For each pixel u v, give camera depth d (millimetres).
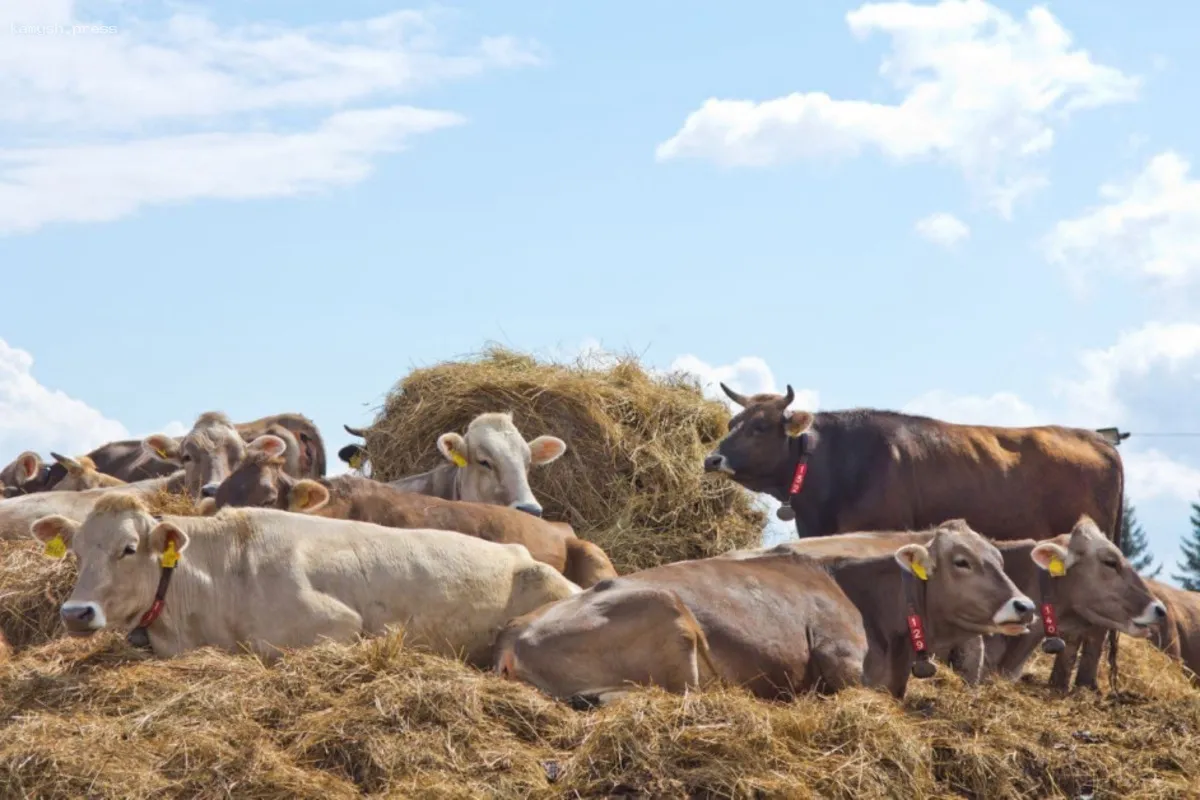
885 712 8977
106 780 7816
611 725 8250
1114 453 15719
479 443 14344
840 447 14969
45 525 9867
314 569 10266
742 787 7945
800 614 10211
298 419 18562
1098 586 11867
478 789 7887
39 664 9516
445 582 10492
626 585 9688
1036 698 10734
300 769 8016
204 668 9227
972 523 15008
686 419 15336
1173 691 12508
